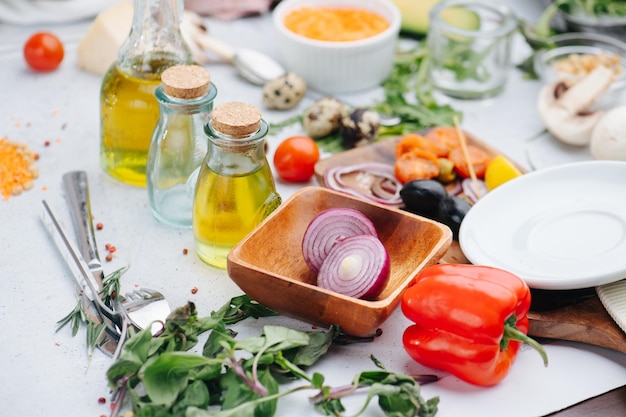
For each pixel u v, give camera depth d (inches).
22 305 31.0
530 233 31.8
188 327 28.6
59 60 40.6
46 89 39.8
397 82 40.9
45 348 29.8
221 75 41.1
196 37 41.1
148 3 33.1
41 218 33.9
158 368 27.2
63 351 29.8
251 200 31.1
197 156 32.8
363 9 41.9
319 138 37.8
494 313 28.1
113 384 27.9
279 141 37.7
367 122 36.7
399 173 34.9
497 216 32.4
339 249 30.1
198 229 31.8
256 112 30.6
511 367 29.7
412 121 38.6
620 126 35.1
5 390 28.7
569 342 30.4
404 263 31.0
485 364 28.4
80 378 29.1
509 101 40.3
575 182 32.9
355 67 39.8
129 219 34.1
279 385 28.9
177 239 33.5
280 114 39.2
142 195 35.1
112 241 33.2
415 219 30.9
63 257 32.5
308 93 40.6
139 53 33.6
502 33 39.2
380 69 40.4
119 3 40.9
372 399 28.6
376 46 39.5
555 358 30.0
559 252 31.1
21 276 31.9
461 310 28.2
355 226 30.7
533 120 39.2
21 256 32.5
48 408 28.4
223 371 29.0
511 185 32.8
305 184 36.0
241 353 29.5
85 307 30.6
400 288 29.0
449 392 28.9
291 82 38.8
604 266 30.2
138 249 33.0
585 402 28.9
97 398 28.6
